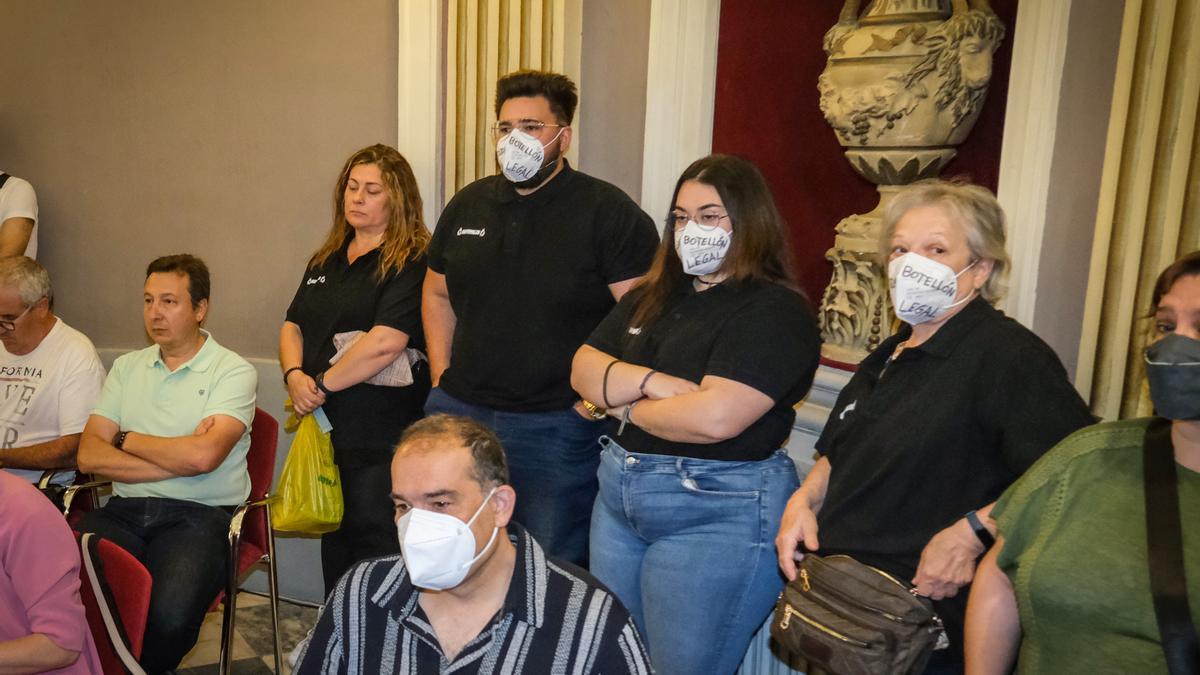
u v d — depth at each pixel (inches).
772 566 83.0
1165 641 51.3
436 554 55.4
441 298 114.3
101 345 165.0
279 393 152.3
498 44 129.8
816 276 114.5
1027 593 57.2
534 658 57.1
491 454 57.9
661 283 88.7
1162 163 73.5
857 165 98.9
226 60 151.6
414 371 121.4
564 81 103.5
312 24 145.4
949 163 101.1
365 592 59.7
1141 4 74.6
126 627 82.6
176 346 117.3
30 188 160.9
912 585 67.6
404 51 135.7
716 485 82.5
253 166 152.3
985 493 67.4
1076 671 55.5
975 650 62.6
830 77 96.7
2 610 75.0
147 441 114.2
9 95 164.7
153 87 156.7
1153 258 74.4
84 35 159.8
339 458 122.2
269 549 120.8
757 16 115.0
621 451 87.0
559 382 103.3
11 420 123.8
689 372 83.7
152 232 160.2
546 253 102.8
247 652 137.1
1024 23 85.2
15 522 74.5
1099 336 78.5
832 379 101.9
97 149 161.6
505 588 59.0
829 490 74.8
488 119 132.4
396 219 123.2
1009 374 65.8
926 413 68.4
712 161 84.6
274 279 153.3
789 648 70.9
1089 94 80.8
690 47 117.0
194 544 112.0
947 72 90.6
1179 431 53.7
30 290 120.5
